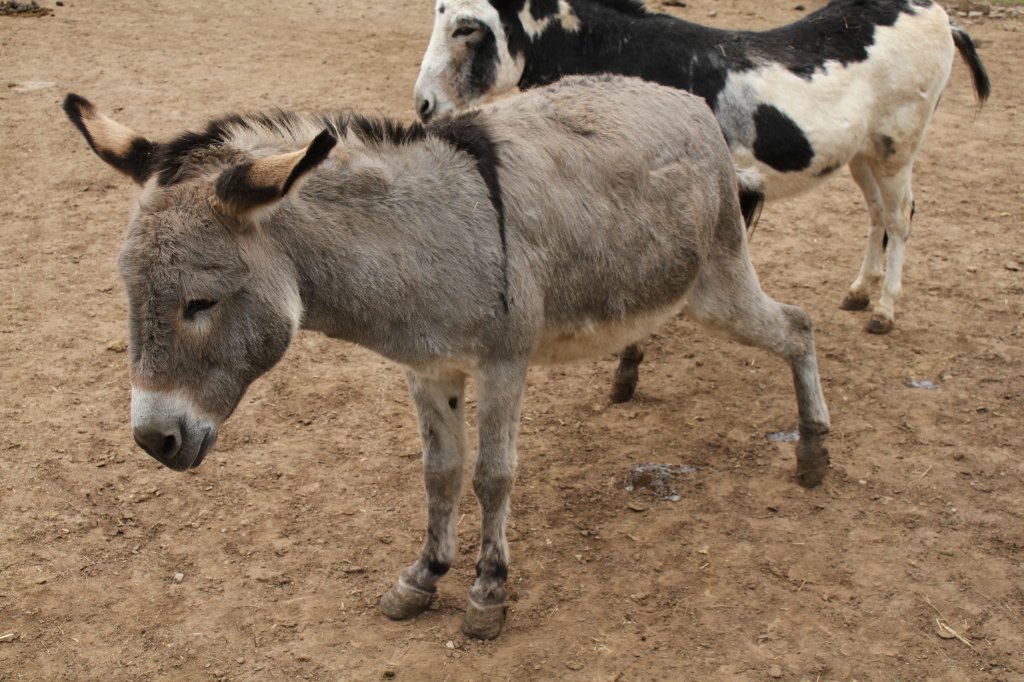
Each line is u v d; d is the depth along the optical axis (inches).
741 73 203.2
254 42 488.1
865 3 220.1
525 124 141.4
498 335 130.7
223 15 549.0
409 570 147.3
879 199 233.5
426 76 223.5
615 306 147.2
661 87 161.5
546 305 138.3
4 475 176.7
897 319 239.9
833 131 206.8
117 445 187.3
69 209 294.0
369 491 176.6
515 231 131.5
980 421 196.7
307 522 167.6
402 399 207.6
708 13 527.2
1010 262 269.3
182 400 109.3
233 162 113.3
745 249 165.9
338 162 122.6
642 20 211.8
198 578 153.8
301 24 532.4
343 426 197.0
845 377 213.9
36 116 368.5
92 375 211.5
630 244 144.5
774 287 258.7
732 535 164.6
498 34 216.4
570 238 137.3
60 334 227.5
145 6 563.8
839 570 155.5
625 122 148.1
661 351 228.2
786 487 177.6
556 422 199.9
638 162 145.8
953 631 142.8
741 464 184.9
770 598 149.6
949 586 151.7
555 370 220.1
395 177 125.9
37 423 193.0
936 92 221.9
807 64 207.0
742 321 166.6
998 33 527.5
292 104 386.0
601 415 202.4
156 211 108.2
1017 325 235.5
